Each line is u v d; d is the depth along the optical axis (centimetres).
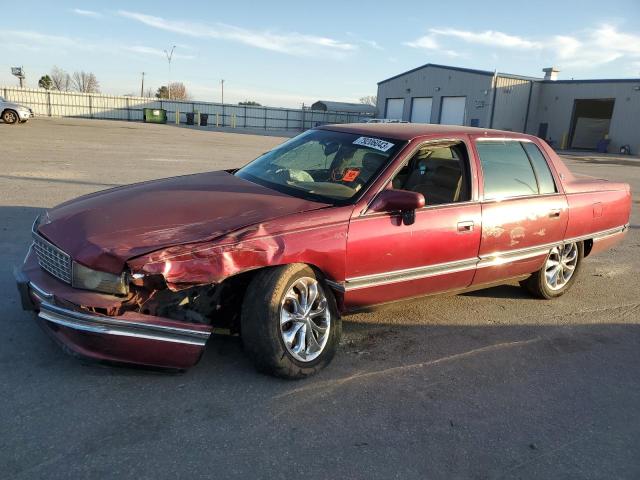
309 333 354
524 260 484
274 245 327
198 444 277
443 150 437
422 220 396
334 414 316
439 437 304
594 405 352
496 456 291
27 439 269
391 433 303
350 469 270
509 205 457
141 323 300
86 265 301
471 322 477
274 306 330
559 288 551
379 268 378
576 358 421
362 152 416
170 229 321
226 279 339
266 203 365
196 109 5872
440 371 381
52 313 305
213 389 329
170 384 330
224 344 388
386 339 428
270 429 296
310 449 282
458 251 421
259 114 6138
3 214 723
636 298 577
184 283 301
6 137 2014
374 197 376
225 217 339
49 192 911
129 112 5581
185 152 1878
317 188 394
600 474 284
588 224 540
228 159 1689
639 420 338
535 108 4447
